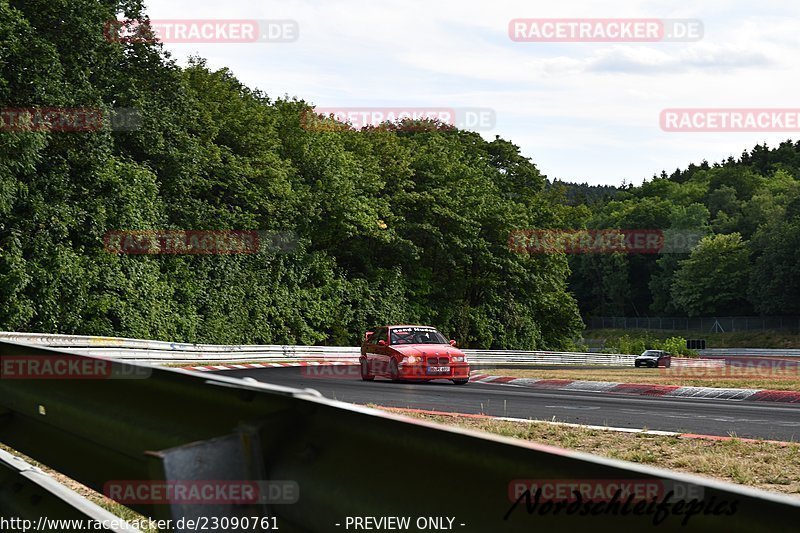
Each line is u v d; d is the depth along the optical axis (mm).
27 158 23828
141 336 29219
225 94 39938
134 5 32031
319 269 42156
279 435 2340
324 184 43250
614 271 139250
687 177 199375
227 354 31672
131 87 31078
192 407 2814
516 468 1712
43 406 3877
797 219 122688
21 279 24031
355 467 2127
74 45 27391
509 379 22812
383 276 46438
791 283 116500
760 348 110375
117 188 28812
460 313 51750
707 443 8430
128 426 3107
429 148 53938
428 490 1911
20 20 24156
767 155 192375
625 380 21719
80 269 26484
